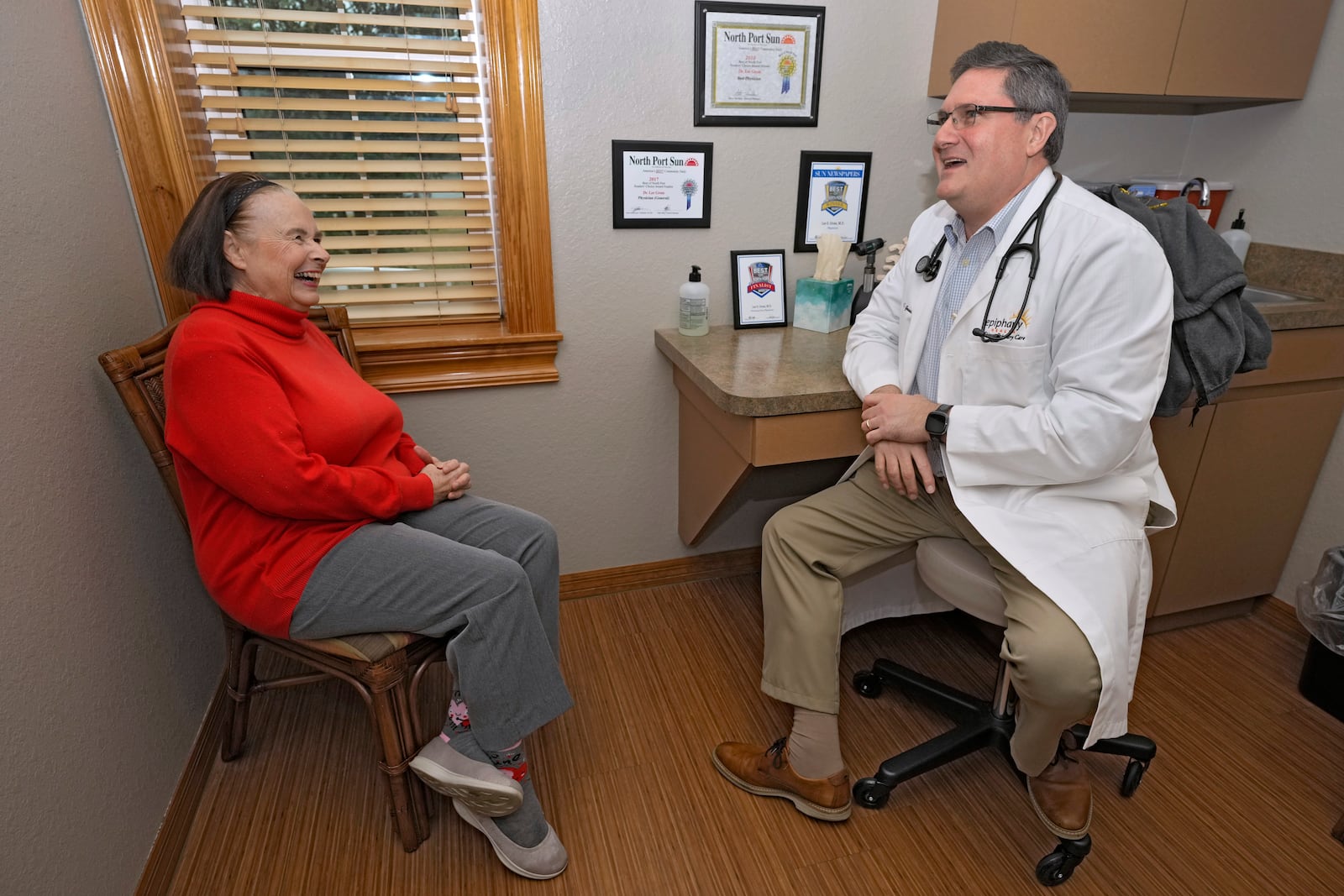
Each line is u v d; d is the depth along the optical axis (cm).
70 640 111
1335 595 167
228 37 153
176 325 139
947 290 142
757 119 181
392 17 159
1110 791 154
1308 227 194
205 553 124
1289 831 144
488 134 173
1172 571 192
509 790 123
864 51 183
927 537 151
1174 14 167
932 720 172
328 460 129
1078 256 122
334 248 174
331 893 130
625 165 177
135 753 126
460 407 189
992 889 133
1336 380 185
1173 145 221
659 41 170
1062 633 120
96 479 124
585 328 190
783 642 145
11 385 104
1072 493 131
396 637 127
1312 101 188
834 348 178
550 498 206
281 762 157
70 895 103
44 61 123
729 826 145
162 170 150
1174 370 138
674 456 211
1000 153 125
